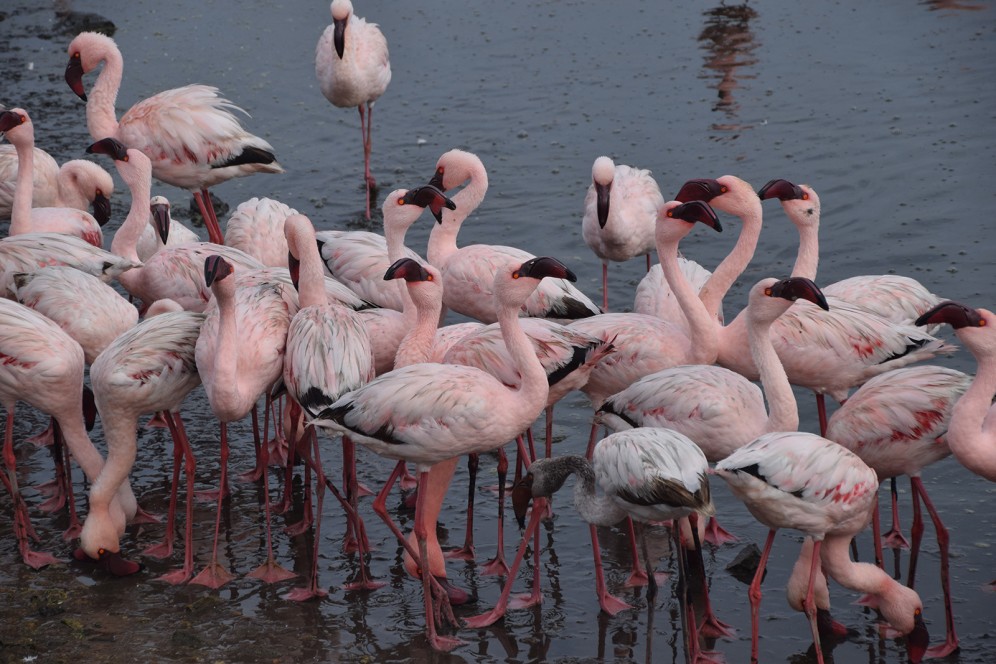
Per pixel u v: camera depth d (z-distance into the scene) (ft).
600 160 33.27
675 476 18.72
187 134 34.86
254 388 23.26
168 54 54.60
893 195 37.96
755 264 34.83
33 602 21.93
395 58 53.42
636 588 22.36
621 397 22.98
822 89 47.14
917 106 44.68
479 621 21.25
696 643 20.17
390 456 21.48
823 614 20.75
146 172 31.45
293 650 20.38
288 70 52.54
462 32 56.59
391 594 22.31
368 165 41.34
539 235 37.52
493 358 23.00
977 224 35.58
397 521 25.00
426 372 21.17
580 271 36.06
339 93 41.73
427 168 42.70
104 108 37.11
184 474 26.99
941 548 20.40
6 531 24.63
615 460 19.27
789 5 58.44
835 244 35.35
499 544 23.15
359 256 29.48
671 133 43.91
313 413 22.33
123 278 30.73
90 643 20.57
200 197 36.40
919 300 26.71
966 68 48.06
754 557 22.72
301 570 23.21
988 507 24.25
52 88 50.80
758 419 22.06
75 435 24.04
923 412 20.90
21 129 31.48
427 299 23.77
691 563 22.30
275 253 32.63
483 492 26.13
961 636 20.42
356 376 22.67
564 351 23.13
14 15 61.26
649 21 57.16
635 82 49.26
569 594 22.21
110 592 22.34
